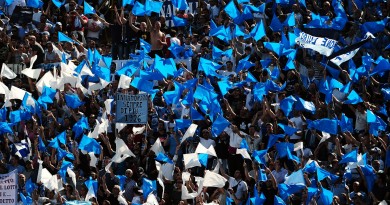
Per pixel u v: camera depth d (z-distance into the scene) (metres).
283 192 70.31
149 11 86.56
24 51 85.69
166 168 72.50
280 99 79.19
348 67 84.06
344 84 82.75
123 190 72.69
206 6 91.06
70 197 71.69
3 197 64.81
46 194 71.69
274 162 73.50
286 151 73.00
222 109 80.44
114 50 87.38
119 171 74.81
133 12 86.38
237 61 85.12
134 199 71.19
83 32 91.06
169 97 77.69
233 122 79.06
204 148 70.75
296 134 77.31
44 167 75.31
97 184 71.81
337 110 79.69
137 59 83.38
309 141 77.06
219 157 76.12
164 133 78.31
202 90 76.31
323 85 79.44
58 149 75.31
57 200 70.06
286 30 87.12
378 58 81.19
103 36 91.56
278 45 81.62
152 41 87.69
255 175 72.56
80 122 76.62
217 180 69.44
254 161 73.00
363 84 81.12
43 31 89.44
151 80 79.94
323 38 80.94
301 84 81.44
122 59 87.25
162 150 73.62
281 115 77.31
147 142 77.38
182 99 78.88
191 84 77.50
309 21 87.00
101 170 73.12
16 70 85.38
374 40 86.06
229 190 72.56
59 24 87.94
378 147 76.25
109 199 71.94
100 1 94.44
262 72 82.19
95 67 79.62
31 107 78.19
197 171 76.12
